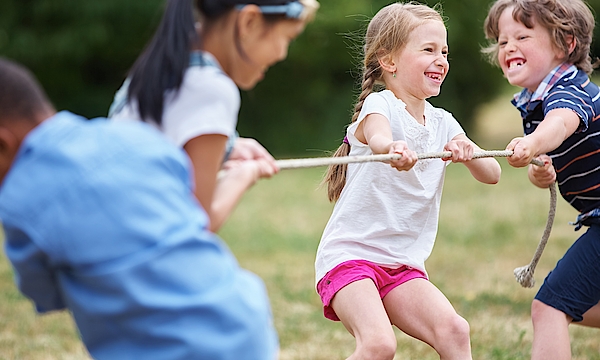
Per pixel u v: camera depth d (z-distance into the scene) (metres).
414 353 4.99
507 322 5.63
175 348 2.08
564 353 3.74
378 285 3.60
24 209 2.04
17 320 5.74
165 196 2.09
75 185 2.04
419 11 3.77
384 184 3.66
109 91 19.11
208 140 2.41
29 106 2.23
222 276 2.17
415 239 3.74
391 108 3.67
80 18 17.20
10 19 17.22
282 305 6.18
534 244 8.21
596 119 3.80
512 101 4.14
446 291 6.48
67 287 2.10
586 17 3.97
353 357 3.33
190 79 2.45
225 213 2.49
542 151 3.59
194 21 2.49
